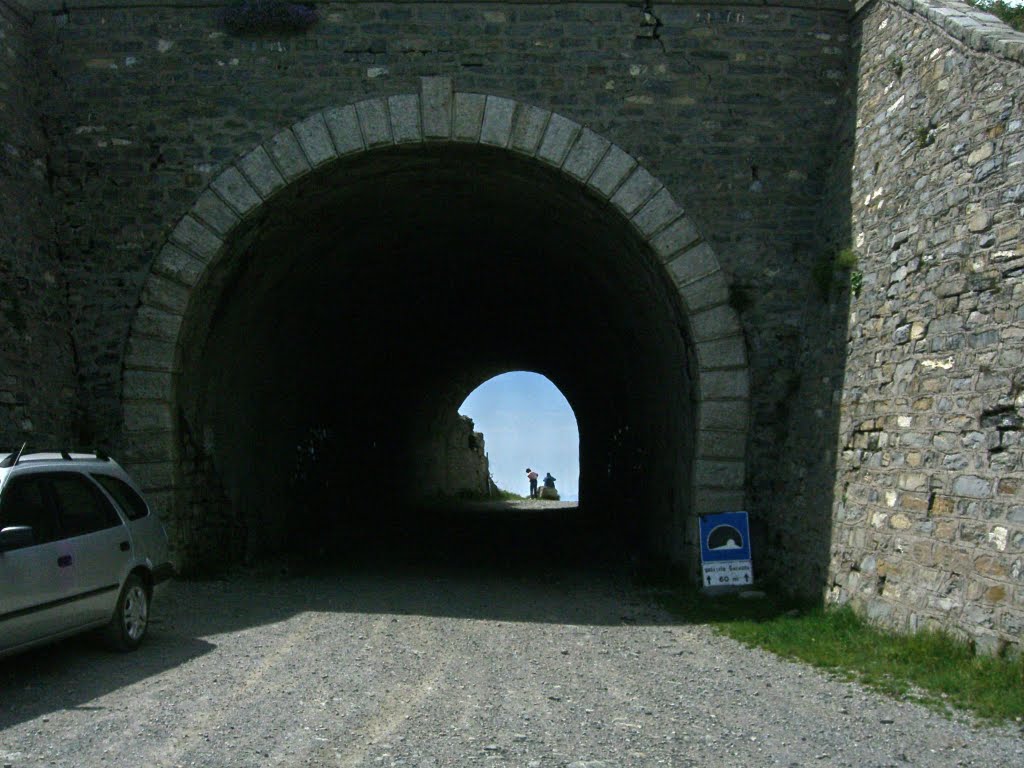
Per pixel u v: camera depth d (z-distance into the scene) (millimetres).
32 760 4684
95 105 11000
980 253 7215
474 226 14352
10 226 9891
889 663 6891
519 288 18125
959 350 7348
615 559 14359
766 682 6570
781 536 10594
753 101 11125
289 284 13547
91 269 10891
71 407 10664
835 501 9242
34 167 10586
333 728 5266
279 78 11000
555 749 4945
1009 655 6297
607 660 7336
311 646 7590
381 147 10953
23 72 10633
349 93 10992
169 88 11008
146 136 10977
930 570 7375
